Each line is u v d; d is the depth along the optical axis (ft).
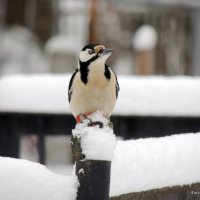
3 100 27.81
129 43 82.94
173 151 17.78
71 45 83.30
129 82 27.55
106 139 14.69
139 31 77.25
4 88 27.99
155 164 17.10
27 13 92.73
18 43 90.99
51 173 14.55
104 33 81.71
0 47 89.92
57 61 82.17
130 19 82.02
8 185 13.93
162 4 78.13
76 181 14.70
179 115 27.35
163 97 27.32
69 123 28.07
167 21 78.95
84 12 87.25
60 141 58.23
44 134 28.04
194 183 18.19
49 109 27.53
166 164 17.33
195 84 27.86
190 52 76.74
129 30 82.64
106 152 14.60
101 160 14.57
